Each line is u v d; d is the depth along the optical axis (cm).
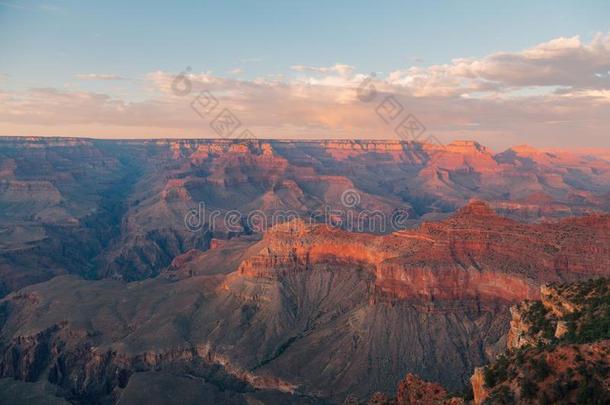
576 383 4594
